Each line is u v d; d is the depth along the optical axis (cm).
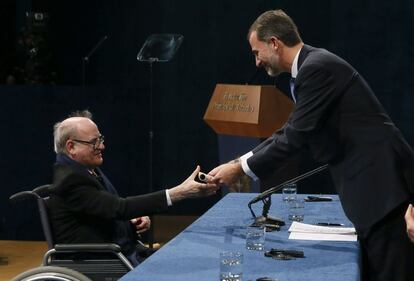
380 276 354
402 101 889
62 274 358
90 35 949
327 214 439
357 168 354
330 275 291
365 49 895
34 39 859
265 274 293
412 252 352
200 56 939
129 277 286
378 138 353
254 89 625
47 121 784
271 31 372
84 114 484
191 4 934
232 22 928
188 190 414
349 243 355
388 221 351
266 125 620
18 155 792
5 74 889
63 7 948
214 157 946
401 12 882
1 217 804
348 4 896
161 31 943
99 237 425
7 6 936
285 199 480
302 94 358
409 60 884
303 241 360
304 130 355
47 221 420
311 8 909
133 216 417
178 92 946
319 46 910
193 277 286
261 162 371
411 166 356
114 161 787
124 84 954
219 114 662
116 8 945
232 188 650
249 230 341
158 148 955
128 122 852
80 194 418
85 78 955
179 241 357
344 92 355
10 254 754
